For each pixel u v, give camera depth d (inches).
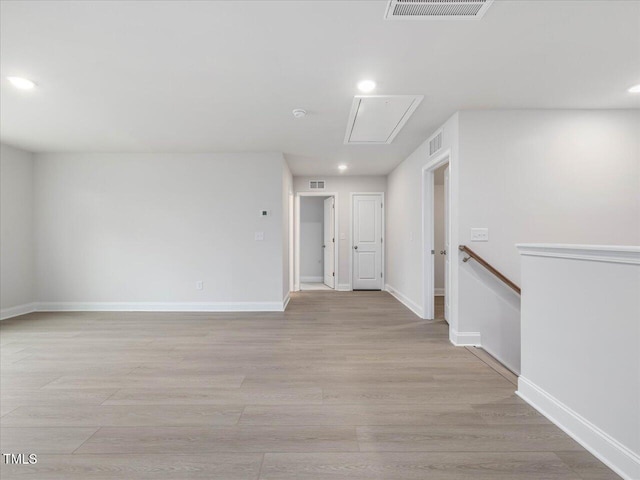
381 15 76.4
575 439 71.1
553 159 132.1
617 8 73.8
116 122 146.4
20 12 74.5
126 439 71.8
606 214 132.7
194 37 84.7
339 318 181.3
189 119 142.4
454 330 137.3
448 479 60.1
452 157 138.8
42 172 196.9
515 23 79.4
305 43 87.5
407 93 117.6
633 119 132.6
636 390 58.7
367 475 61.1
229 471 62.1
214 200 198.5
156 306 198.5
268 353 125.9
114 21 78.2
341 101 124.0
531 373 87.4
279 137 168.7
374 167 244.2
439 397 91.0
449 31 82.5
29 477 60.2
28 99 122.0
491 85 111.7
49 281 198.1
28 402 88.0
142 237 198.2
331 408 85.1
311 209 333.7
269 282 199.5
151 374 106.3
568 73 103.8
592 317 67.6
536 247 83.6
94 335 149.2
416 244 193.3
